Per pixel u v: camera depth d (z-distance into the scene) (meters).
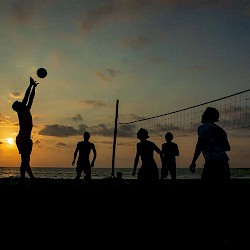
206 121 4.37
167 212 4.29
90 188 4.57
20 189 4.30
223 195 4.07
